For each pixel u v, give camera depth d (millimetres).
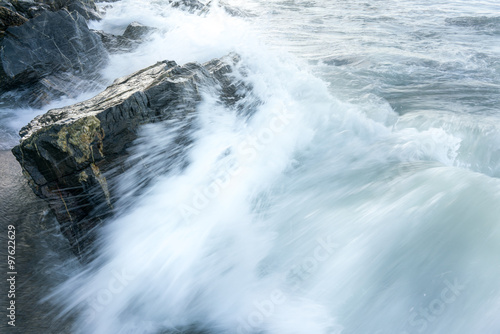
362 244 3826
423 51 10164
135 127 4016
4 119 6223
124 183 3967
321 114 5938
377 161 5125
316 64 9023
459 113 6539
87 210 3771
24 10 8203
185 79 4668
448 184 4395
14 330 2934
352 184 4688
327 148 5480
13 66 6695
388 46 10625
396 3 17375
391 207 4180
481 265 3461
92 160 3705
